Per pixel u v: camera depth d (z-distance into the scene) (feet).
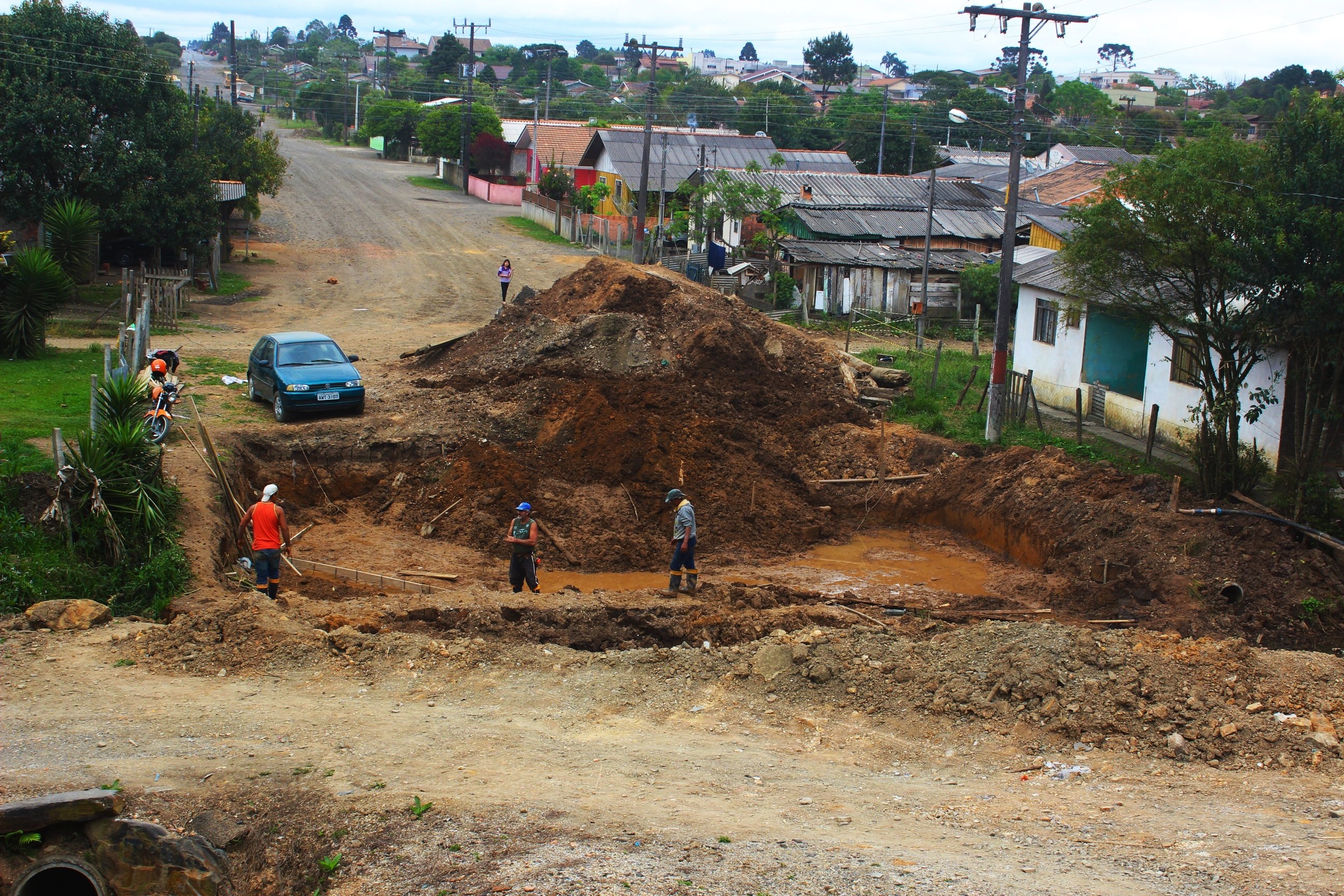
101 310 104.22
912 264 128.88
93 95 107.34
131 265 124.77
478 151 231.71
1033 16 65.51
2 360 78.13
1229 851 25.84
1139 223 58.08
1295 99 55.83
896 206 148.15
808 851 25.38
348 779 29.25
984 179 192.44
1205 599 50.31
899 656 38.91
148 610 43.52
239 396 74.28
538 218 189.67
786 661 38.55
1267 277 52.80
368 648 39.34
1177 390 71.15
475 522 59.88
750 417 73.26
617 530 60.49
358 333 104.58
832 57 470.80
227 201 134.41
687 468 64.90
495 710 35.58
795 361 82.07
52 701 34.09
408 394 74.64
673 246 156.04
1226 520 55.36
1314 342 53.93
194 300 115.14
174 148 112.37
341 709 34.81
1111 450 70.64
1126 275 60.18
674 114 298.35
